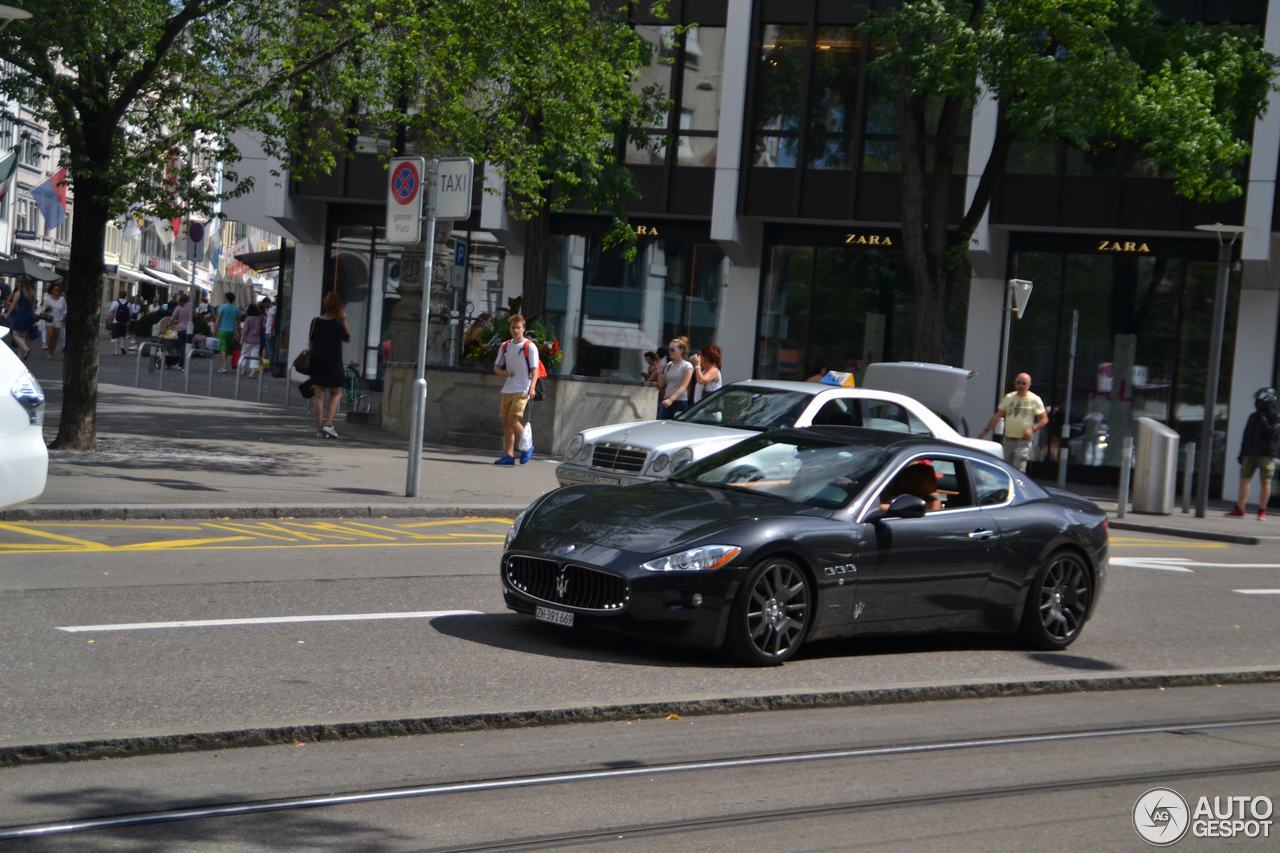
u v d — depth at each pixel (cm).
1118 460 5628
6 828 949
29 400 2044
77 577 1889
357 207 6694
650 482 1828
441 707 1334
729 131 5712
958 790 1182
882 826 1066
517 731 1293
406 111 4134
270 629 1641
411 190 2930
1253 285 5409
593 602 1591
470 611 1842
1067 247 5656
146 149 3238
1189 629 2166
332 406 4116
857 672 1659
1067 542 1903
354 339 6719
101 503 2483
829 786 1170
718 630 1592
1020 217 5528
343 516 2719
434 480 3309
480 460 3909
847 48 5653
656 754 1241
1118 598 2445
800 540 1642
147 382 6050
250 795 1054
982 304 5759
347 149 3638
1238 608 2417
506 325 4403
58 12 3005
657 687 1488
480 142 3944
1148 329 5581
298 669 1456
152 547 2184
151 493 2669
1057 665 1792
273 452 3594
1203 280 5506
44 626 1578
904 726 1415
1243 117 4631
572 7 3934
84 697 1291
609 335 6162
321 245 6738
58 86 3100
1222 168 4409
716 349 3981
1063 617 1912
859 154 5634
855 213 5641
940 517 1788
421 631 1692
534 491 3278
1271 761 1359
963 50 4231
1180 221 5366
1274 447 4462
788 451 1841
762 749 1280
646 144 5028
